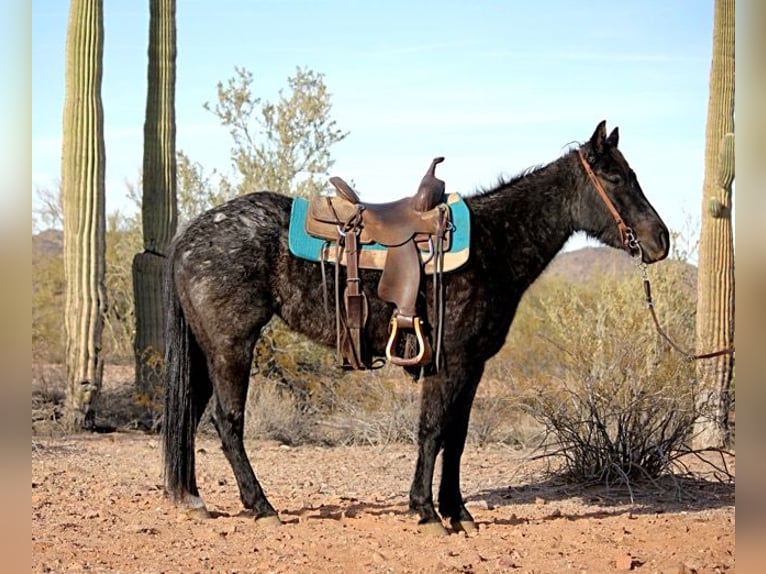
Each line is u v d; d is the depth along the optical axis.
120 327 18.58
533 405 11.41
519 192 7.48
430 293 7.04
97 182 12.82
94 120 12.84
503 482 9.47
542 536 7.01
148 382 12.98
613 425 9.92
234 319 7.20
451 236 7.03
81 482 8.99
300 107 15.44
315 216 7.23
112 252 18.97
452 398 7.04
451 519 7.30
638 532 7.16
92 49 12.78
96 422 12.94
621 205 7.46
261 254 7.23
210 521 7.40
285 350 13.28
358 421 12.38
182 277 7.30
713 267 10.98
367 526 7.30
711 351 10.91
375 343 7.25
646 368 9.73
